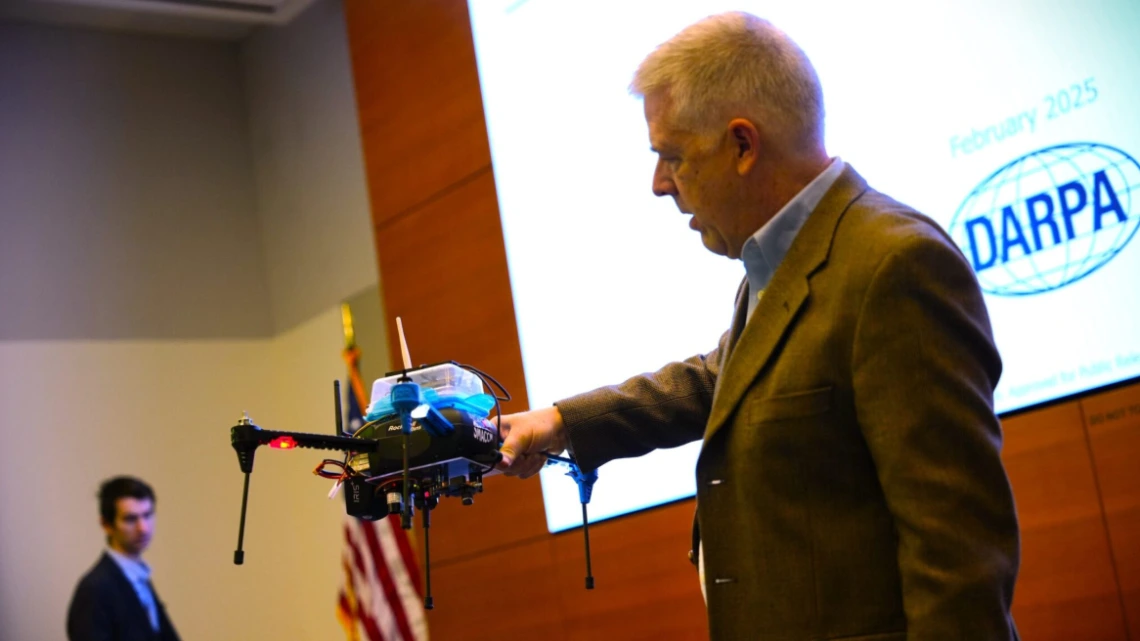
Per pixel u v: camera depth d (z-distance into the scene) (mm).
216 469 5488
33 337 5230
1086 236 2566
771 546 1229
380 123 4688
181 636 5195
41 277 5316
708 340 3359
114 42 5770
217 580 5340
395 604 4359
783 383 1244
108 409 5305
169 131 5816
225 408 5586
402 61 4598
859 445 1221
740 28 1370
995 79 2727
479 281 4156
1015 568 1130
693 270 3412
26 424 5113
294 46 5727
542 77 3928
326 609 5332
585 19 3771
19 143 5430
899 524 1164
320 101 5535
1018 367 2701
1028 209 2666
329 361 5398
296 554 5520
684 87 1358
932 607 1107
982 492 1131
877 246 1221
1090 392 2584
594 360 3684
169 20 5762
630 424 1608
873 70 2949
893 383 1164
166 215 5699
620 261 3619
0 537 4949
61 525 5074
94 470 5203
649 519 3596
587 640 3740
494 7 4148
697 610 3453
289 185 5730
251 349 5719
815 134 1366
